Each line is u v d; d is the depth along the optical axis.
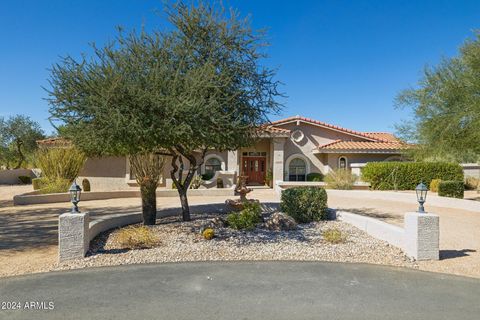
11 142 43.28
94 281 6.14
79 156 22.67
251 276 6.47
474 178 26.98
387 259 7.63
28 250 8.40
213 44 10.51
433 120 15.95
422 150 17.88
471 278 6.44
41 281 6.14
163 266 7.05
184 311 4.95
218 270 6.81
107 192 21.05
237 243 8.82
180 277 6.39
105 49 9.36
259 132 12.30
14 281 6.14
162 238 9.21
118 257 7.57
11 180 36.97
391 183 24.50
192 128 8.80
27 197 18.09
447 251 8.38
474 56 14.21
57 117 8.91
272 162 29.16
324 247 8.52
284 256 7.83
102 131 8.38
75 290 5.72
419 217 7.61
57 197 19.11
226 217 11.93
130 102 8.56
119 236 8.70
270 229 10.34
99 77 8.77
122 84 8.53
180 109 8.38
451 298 5.48
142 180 11.05
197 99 8.78
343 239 9.12
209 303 5.23
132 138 8.45
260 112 11.09
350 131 30.52
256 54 11.05
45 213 14.81
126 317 4.75
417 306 5.17
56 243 9.12
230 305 5.16
